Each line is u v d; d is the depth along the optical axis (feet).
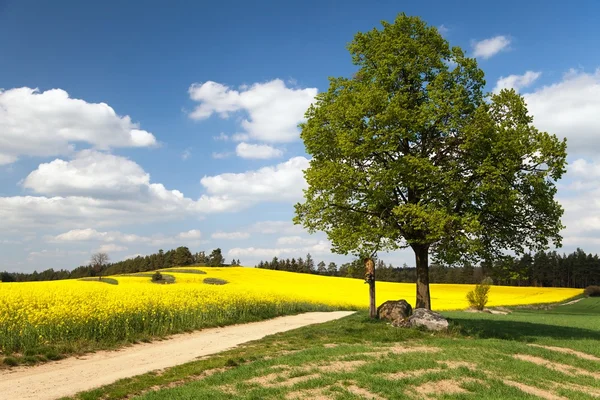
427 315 64.54
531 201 66.13
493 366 41.83
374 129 63.62
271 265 426.92
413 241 62.80
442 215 58.08
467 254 67.00
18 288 71.20
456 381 35.81
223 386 32.17
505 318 101.81
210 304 77.82
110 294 70.28
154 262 397.19
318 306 110.01
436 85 64.54
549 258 370.73
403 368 38.11
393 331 61.00
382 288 192.75
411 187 62.59
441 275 398.42
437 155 67.15
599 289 224.53
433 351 47.32
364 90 67.15
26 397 30.40
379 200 63.52
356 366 38.11
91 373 37.83
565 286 359.05
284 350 48.62
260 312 86.84
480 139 61.11
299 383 31.73
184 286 98.99
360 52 73.26
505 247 69.82
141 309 62.28
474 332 64.34
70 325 50.70
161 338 58.23
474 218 58.65
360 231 64.28
